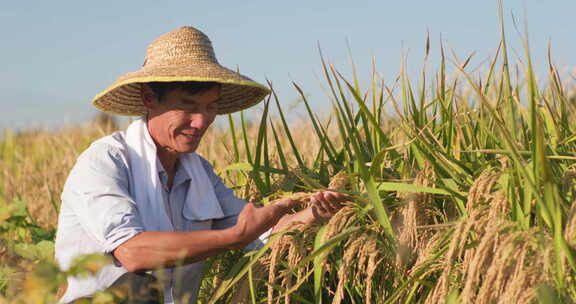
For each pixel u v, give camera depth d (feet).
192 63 10.78
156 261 9.63
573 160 9.87
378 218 9.48
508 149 9.06
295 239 10.13
